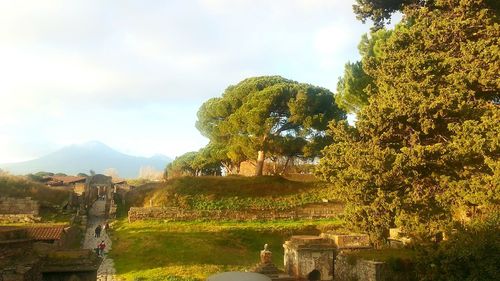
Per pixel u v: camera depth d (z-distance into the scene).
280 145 60.44
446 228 21.00
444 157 22.20
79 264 19.09
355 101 39.28
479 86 24.59
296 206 56.44
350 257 23.06
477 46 23.78
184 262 35.53
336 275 25.09
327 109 62.19
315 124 59.25
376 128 24.75
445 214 22.23
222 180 61.44
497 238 17.55
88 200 63.50
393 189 23.62
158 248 39.38
